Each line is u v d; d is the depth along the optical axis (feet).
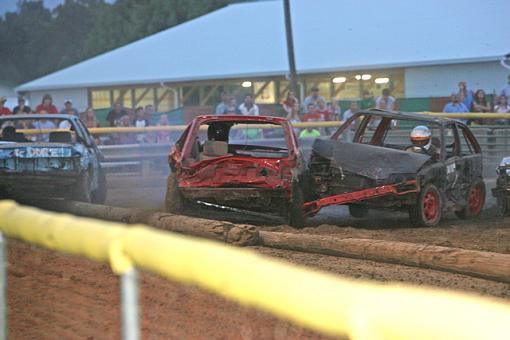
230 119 97.60
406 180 94.07
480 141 168.96
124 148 165.27
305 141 165.78
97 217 92.99
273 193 91.66
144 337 40.27
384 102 182.50
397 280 57.88
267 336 39.99
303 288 15.16
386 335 13.92
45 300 50.98
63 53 570.05
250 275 16.03
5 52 561.02
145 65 268.21
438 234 88.12
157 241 18.80
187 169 93.09
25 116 115.03
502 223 102.17
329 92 237.86
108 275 57.62
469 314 13.44
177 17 465.47
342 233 86.12
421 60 217.97
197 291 48.96
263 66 242.17
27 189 104.99
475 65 214.90
